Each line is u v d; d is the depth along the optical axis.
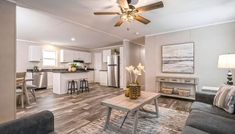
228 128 1.39
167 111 3.22
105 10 2.92
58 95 4.93
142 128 2.39
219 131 1.38
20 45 5.89
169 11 2.94
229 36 3.64
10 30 2.45
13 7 2.49
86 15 3.20
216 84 3.81
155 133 2.22
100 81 7.64
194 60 4.19
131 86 2.55
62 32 4.74
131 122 2.64
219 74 3.77
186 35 4.33
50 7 2.78
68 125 2.50
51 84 6.73
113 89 6.19
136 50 7.10
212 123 1.49
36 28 4.26
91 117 2.89
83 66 8.17
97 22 3.70
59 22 3.72
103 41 6.41
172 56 4.61
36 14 3.16
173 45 4.59
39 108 3.46
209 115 1.70
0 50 2.32
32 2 2.56
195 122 1.55
